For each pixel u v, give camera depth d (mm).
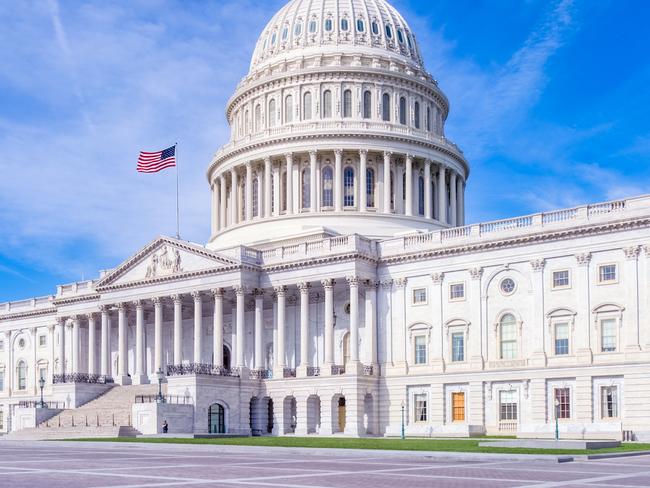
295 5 117688
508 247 74750
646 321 66688
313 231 94938
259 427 83938
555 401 70750
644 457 43375
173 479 29016
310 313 87312
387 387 80000
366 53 110562
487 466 36000
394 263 81562
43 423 84812
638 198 68188
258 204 107812
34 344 113875
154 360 99625
